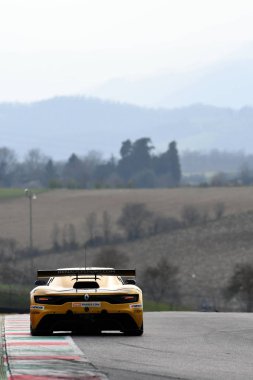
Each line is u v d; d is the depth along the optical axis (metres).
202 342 51.97
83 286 55.75
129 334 56.00
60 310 54.09
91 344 50.34
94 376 37.12
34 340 52.34
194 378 36.97
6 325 65.75
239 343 51.41
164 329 62.09
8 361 41.88
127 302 54.66
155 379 36.53
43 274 56.62
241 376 37.59
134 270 56.94
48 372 38.19
